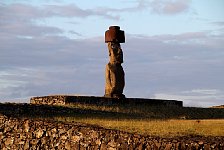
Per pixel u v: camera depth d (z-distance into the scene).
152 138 39.31
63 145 44.25
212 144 37.66
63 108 61.22
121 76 72.56
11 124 48.97
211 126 47.88
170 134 42.84
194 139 39.59
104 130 42.34
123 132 41.31
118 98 68.88
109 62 73.31
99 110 62.81
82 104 65.06
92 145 42.19
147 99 71.25
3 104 58.34
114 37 73.12
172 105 71.94
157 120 55.41
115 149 40.59
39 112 59.19
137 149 39.50
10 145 48.16
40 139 46.06
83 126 44.28
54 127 45.53
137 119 56.50
